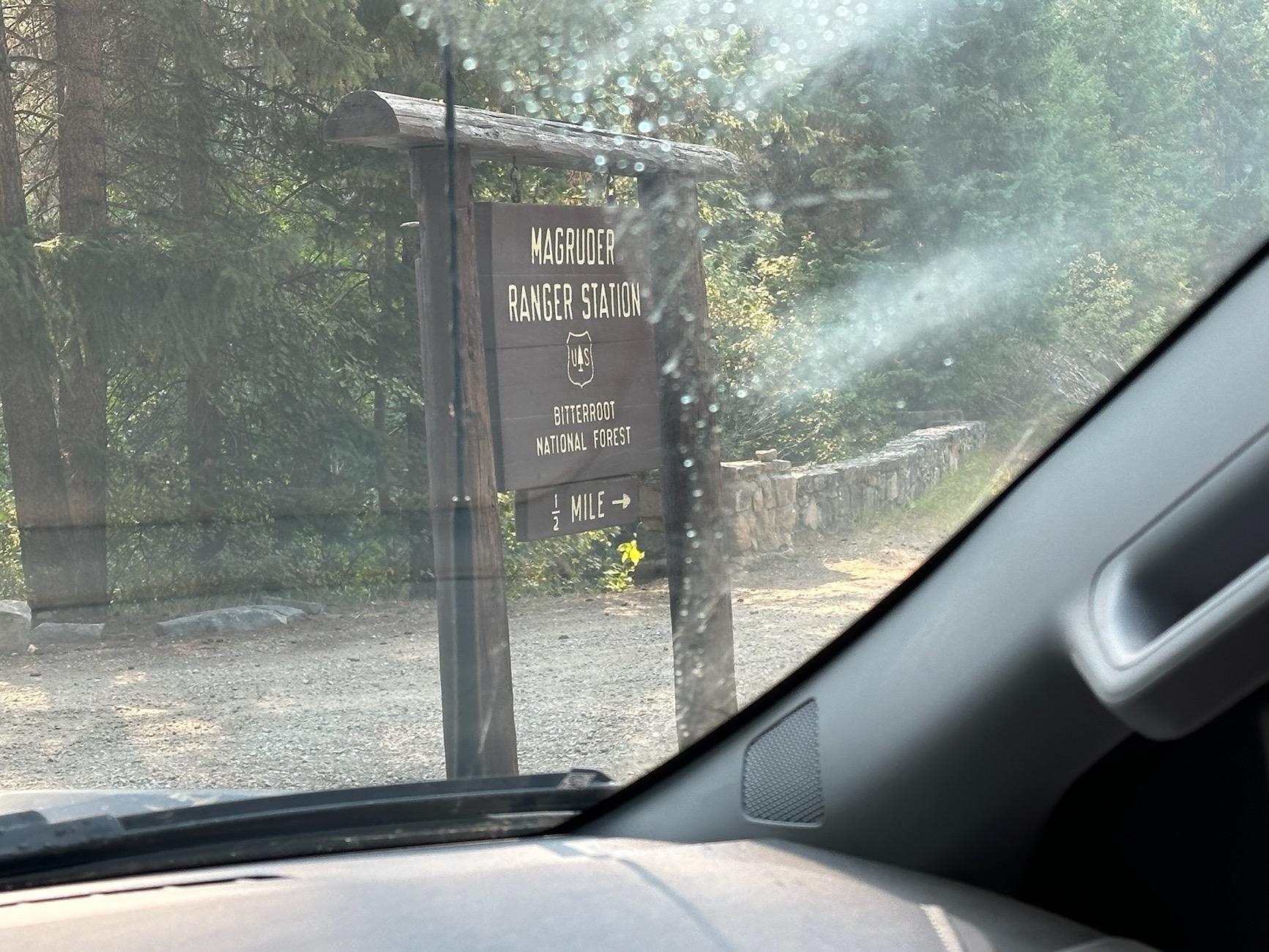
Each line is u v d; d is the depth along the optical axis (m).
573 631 3.94
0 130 7.82
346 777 2.09
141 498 7.96
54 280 7.23
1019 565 1.34
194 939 1.09
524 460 3.32
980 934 1.18
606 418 3.62
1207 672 1.09
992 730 1.33
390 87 8.18
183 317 7.49
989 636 1.34
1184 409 1.25
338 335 8.72
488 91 6.04
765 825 1.46
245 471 8.28
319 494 8.31
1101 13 9.48
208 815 1.32
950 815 1.37
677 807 1.52
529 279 3.39
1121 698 1.15
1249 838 1.34
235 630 3.38
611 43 5.89
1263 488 1.17
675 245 3.82
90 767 1.98
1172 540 1.21
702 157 3.86
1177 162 9.03
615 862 1.32
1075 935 1.20
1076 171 8.84
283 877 1.26
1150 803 1.35
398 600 6.11
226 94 8.28
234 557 7.48
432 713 2.56
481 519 3.13
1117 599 1.22
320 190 8.60
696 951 1.10
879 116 9.02
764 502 3.79
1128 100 9.43
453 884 1.24
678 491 3.77
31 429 7.44
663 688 2.89
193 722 2.30
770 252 8.17
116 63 8.17
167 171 8.29
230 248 7.69
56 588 6.86
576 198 7.06
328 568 7.58
